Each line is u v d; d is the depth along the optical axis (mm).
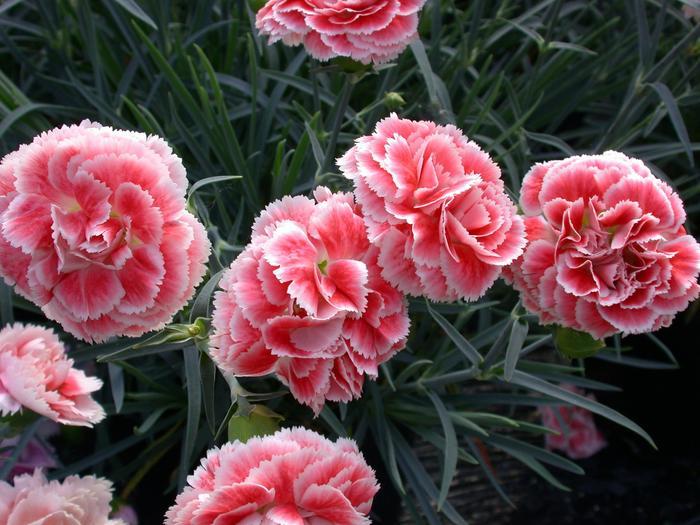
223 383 412
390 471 427
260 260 281
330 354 280
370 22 337
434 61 483
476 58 516
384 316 291
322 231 287
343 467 276
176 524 273
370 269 291
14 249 285
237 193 450
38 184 281
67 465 446
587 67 521
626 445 572
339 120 376
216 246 361
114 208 283
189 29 516
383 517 470
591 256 291
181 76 480
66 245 280
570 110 520
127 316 290
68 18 515
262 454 276
